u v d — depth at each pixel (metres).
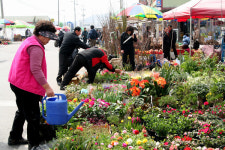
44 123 4.07
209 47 11.22
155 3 25.38
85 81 7.65
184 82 6.16
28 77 3.44
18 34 42.31
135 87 5.16
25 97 3.51
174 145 3.46
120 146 3.56
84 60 7.15
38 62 3.36
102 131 4.23
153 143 3.59
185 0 23.31
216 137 3.80
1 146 4.09
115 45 12.12
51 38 3.47
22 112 3.85
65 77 7.53
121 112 4.83
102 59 7.27
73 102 5.17
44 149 3.74
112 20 12.54
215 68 7.66
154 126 4.06
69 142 3.28
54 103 3.52
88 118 4.79
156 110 4.71
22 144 4.18
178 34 21.48
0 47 27.16
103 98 5.46
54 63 14.16
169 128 3.99
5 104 6.42
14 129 4.06
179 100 5.57
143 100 5.19
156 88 5.52
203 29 14.97
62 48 8.38
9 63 14.12
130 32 10.34
